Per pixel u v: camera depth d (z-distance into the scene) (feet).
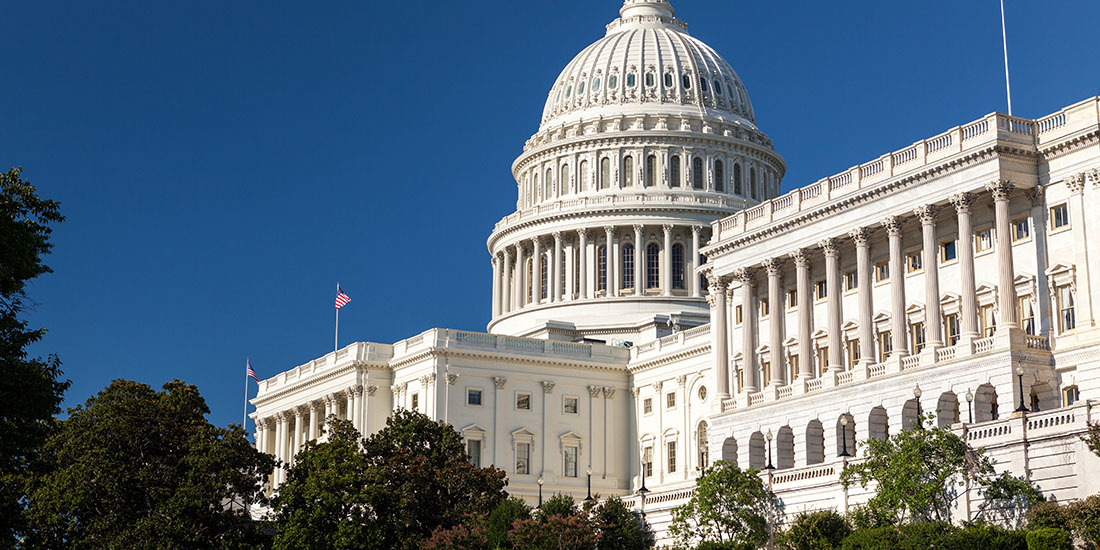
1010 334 317.22
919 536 240.12
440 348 492.13
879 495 270.05
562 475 506.48
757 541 292.81
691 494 327.47
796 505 307.78
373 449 360.28
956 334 341.41
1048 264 325.01
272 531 372.58
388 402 514.68
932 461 269.44
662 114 613.93
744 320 400.26
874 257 366.43
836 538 269.03
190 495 331.77
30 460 236.84
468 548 317.63
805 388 371.56
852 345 368.89
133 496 341.00
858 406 350.84
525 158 632.79
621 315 580.71
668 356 503.61
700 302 584.81
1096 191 316.40
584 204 599.16
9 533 270.87
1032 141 331.98
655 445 508.53
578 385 516.32
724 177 613.52
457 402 492.54
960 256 334.65
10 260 219.61
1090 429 240.53
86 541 331.98
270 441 579.89
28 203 235.20
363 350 515.50
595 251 595.88
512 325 607.37
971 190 332.80
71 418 352.90
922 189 346.54
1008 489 258.16
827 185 375.66
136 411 346.95
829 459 358.23
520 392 504.43
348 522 332.80
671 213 590.55
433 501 345.92
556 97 645.51
